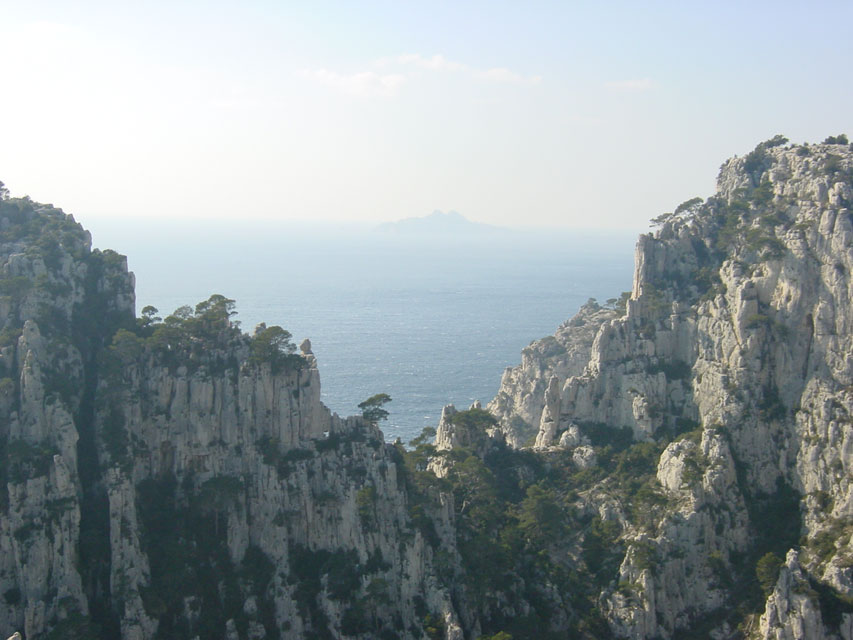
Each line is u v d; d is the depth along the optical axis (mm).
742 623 174625
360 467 181500
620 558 186625
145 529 167250
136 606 155875
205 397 179125
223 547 172750
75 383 177125
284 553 173250
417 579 171500
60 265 193625
